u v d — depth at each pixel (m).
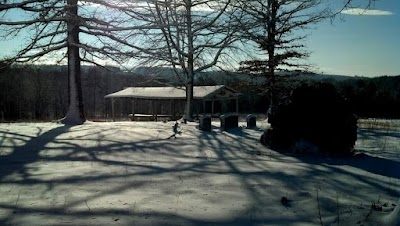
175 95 41.69
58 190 7.93
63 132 16.89
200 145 14.06
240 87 30.09
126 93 44.81
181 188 8.17
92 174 9.39
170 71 27.11
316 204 7.16
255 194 7.83
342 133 12.94
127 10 19.67
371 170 10.40
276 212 6.72
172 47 24.94
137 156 11.86
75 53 21.58
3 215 6.35
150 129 18.19
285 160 11.79
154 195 7.60
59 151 12.49
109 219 6.17
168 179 8.98
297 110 13.38
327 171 10.20
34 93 64.50
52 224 5.93
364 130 20.75
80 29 21.05
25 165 10.41
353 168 10.63
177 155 12.20
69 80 21.70
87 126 19.64
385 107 51.56
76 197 7.41
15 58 21.53
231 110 55.69
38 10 18.05
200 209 6.77
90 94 88.44
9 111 57.00
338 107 13.12
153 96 42.59
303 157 12.39
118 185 8.37
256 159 11.84
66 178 8.95
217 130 18.77
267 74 28.39
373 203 7.09
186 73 26.59
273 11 26.69
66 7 18.55
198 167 10.41
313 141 13.02
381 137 17.80
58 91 79.62
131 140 14.79
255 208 6.91
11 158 11.37
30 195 7.55
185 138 15.65
